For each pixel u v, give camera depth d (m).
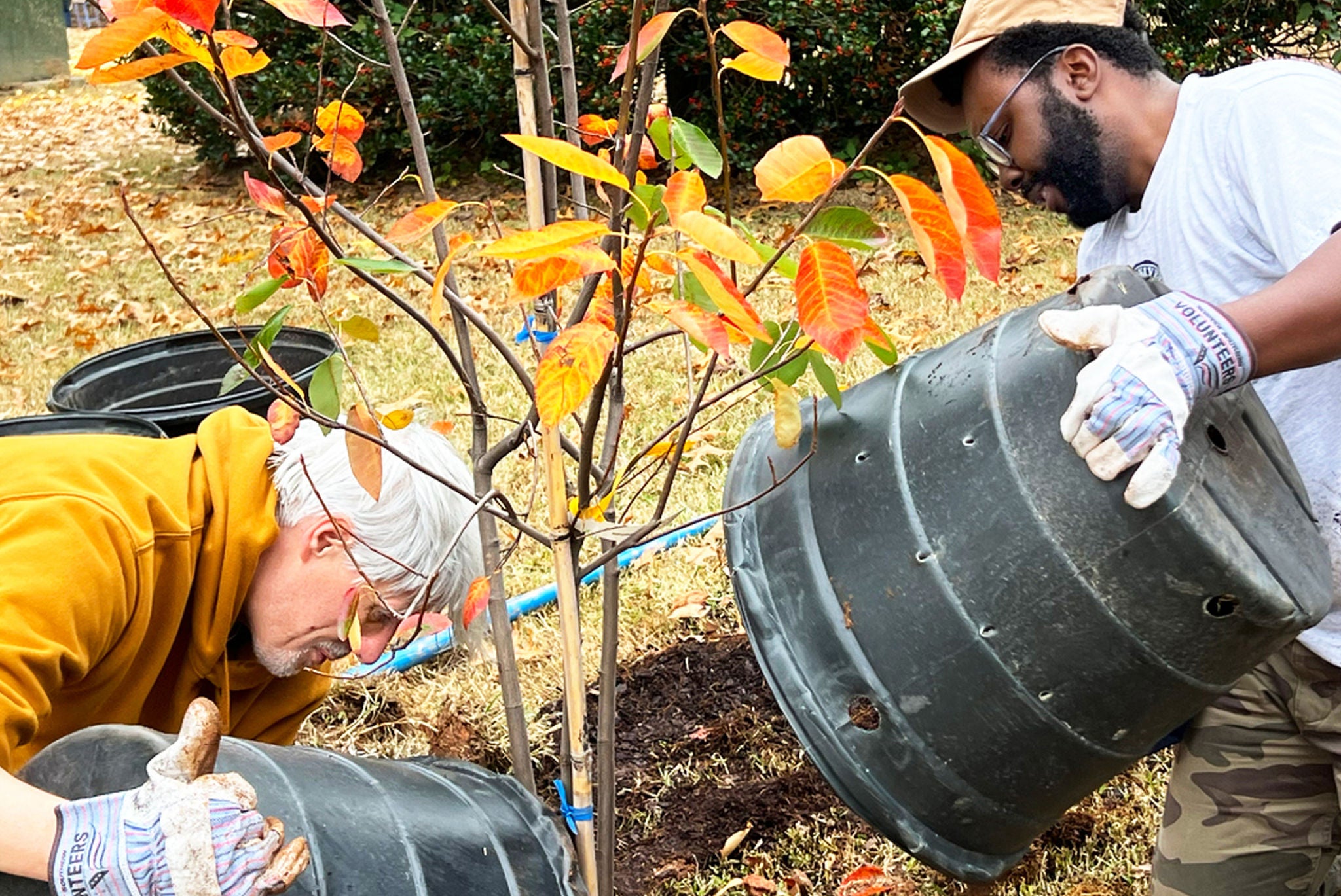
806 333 0.96
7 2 12.62
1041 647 1.49
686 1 6.76
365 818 1.32
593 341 0.95
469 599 1.44
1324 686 1.78
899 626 1.57
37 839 1.16
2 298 6.40
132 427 3.02
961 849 1.65
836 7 6.84
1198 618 1.44
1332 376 1.70
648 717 3.04
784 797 2.74
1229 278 1.70
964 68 1.83
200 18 0.96
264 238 7.09
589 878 1.54
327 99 7.25
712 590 3.52
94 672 1.60
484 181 7.98
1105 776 1.59
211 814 1.13
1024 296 5.69
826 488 1.71
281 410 1.45
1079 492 1.45
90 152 9.72
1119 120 1.75
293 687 2.07
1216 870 1.92
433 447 1.79
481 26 7.41
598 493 1.47
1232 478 1.53
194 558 1.65
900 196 0.89
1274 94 1.61
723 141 1.17
